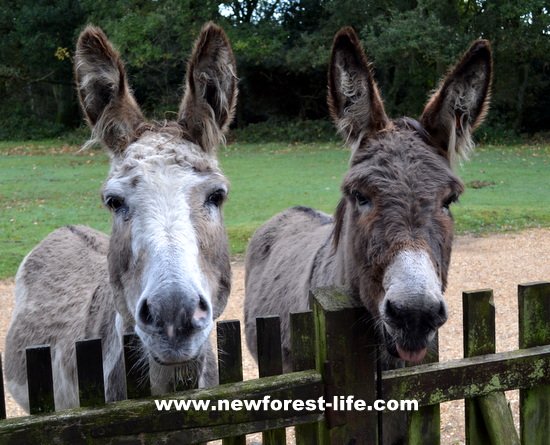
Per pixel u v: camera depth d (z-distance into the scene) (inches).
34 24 1090.1
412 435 96.8
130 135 110.0
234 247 375.2
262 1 1101.7
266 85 1120.8
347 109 124.8
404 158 108.9
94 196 554.9
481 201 497.7
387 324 96.3
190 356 85.6
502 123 1018.1
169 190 96.4
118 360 110.9
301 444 93.7
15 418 79.3
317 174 662.5
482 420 100.0
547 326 101.6
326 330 88.5
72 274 158.2
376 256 103.5
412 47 855.1
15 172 711.1
